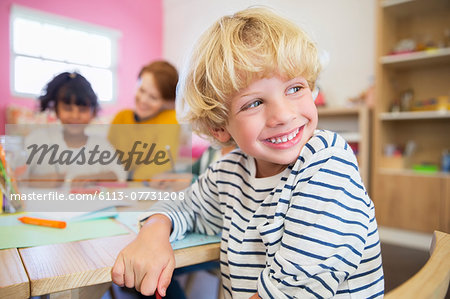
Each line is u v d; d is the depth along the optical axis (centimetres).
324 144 49
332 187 45
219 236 63
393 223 222
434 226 205
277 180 55
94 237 55
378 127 229
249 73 48
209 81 53
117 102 453
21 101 375
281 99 49
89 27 424
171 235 57
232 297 54
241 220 57
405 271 81
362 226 44
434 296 34
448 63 228
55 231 58
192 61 58
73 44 425
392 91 243
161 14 487
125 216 68
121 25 453
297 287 41
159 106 161
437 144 235
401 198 219
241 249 54
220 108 53
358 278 48
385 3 224
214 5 416
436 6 226
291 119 49
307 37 55
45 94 127
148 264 46
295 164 50
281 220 49
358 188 47
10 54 372
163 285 45
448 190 200
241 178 61
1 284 37
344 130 278
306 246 43
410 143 239
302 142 52
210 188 66
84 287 43
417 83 242
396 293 34
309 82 56
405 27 245
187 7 450
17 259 45
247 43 51
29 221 62
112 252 48
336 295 46
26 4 382
